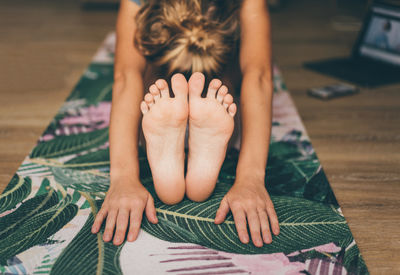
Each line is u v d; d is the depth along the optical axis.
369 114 1.42
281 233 0.81
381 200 0.95
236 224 0.78
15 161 1.08
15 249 0.75
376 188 1.00
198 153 0.80
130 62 0.94
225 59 0.92
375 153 1.16
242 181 0.84
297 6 3.38
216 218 0.82
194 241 0.78
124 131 0.87
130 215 0.79
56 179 0.99
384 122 1.36
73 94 1.53
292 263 0.73
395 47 1.75
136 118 0.90
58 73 1.79
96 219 0.79
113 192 0.82
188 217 0.85
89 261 0.73
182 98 0.75
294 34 2.54
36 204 0.89
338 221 0.86
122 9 0.97
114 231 0.79
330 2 3.49
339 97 1.56
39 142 1.17
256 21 0.96
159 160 0.80
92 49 2.15
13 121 1.32
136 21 0.93
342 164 1.10
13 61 1.95
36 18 2.84
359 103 1.51
